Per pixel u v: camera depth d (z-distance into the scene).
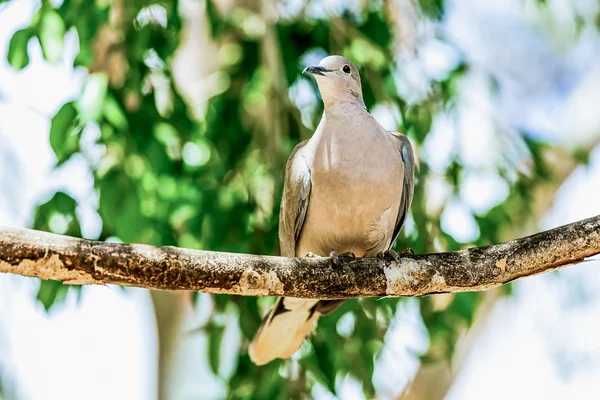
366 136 9.62
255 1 13.27
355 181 9.52
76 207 11.04
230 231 11.55
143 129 11.06
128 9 11.08
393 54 12.40
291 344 10.37
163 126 11.27
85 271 7.36
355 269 8.15
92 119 10.52
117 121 10.79
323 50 12.39
